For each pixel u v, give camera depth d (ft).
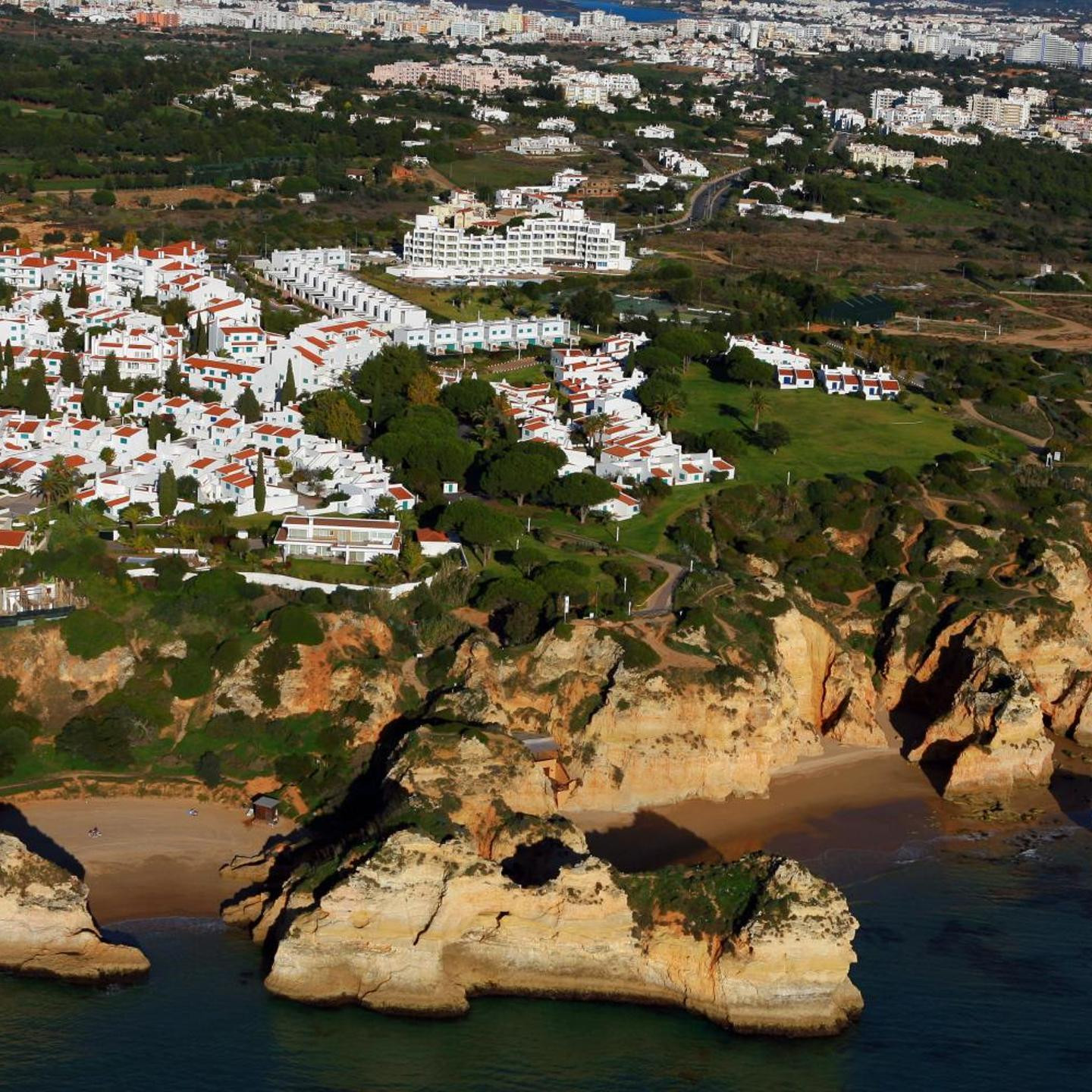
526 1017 561.84
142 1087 521.24
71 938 569.23
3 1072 523.29
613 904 570.05
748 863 584.40
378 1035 550.77
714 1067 544.62
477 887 568.41
